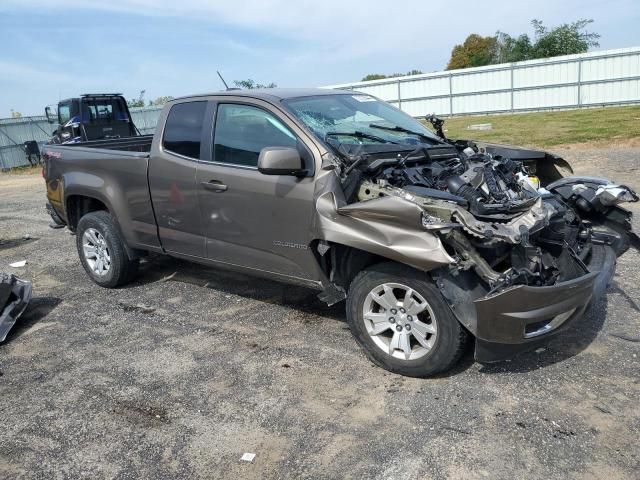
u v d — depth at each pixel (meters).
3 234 9.14
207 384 3.92
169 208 5.07
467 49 56.91
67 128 18.03
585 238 4.39
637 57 26.33
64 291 6.02
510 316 3.38
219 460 3.11
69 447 3.30
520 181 4.27
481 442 3.12
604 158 12.98
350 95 5.23
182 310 5.29
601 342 4.17
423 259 3.45
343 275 4.17
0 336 4.75
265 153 3.89
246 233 4.54
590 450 3.00
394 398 3.60
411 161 4.29
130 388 3.92
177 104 5.08
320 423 3.39
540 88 29.17
